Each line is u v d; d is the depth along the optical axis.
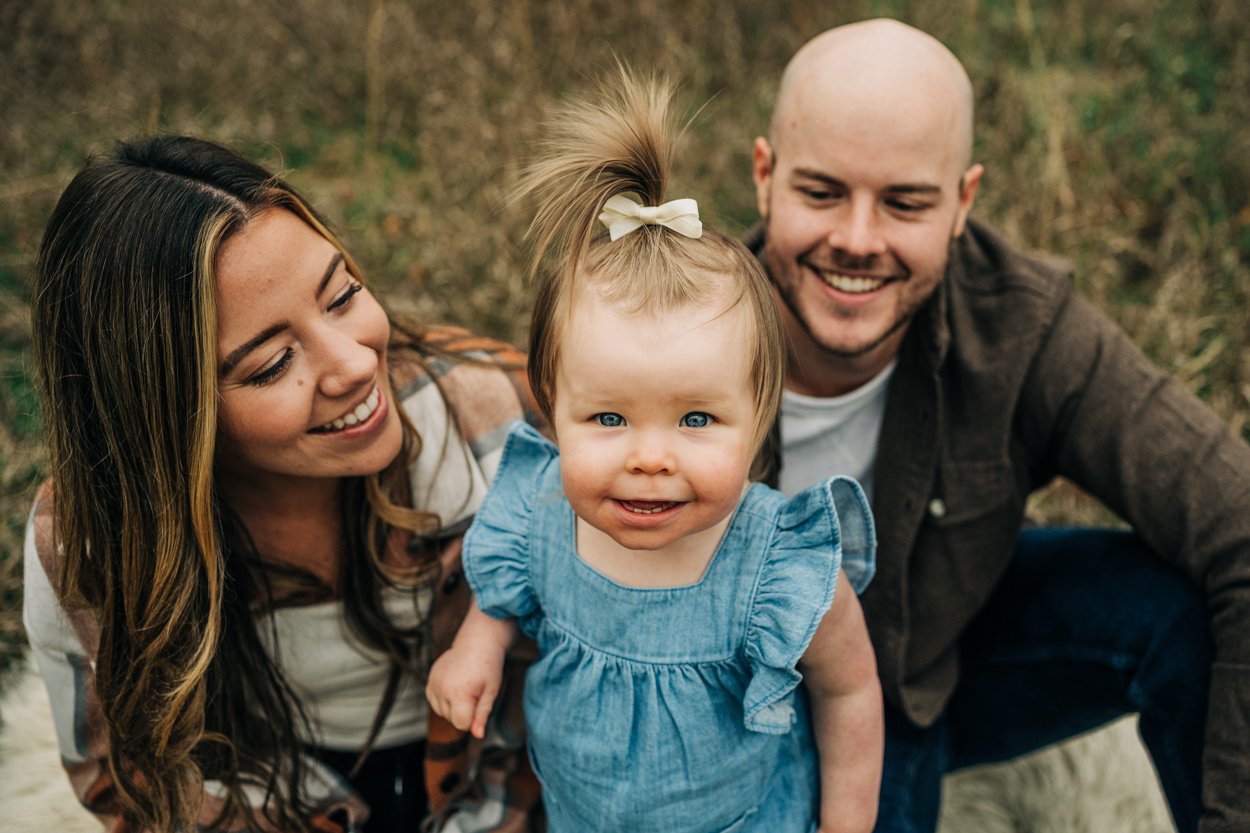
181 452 1.58
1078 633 2.04
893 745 2.16
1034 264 2.07
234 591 1.80
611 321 1.38
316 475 1.67
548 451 1.74
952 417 2.08
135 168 1.54
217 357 1.53
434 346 1.97
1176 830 1.98
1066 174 3.64
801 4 4.55
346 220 3.75
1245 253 3.47
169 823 1.82
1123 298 3.41
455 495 1.87
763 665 1.52
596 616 1.60
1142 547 2.04
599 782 1.63
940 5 4.52
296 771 1.90
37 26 4.54
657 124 1.50
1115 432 1.94
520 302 3.21
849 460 2.23
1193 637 1.89
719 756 1.60
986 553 2.10
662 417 1.38
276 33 4.51
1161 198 3.67
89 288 1.54
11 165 3.87
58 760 2.24
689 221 1.44
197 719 1.75
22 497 2.65
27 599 1.82
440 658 1.79
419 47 4.38
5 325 3.27
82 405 1.63
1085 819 2.23
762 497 1.58
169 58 4.40
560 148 1.55
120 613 1.74
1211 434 1.88
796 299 2.08
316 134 4.31
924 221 1.95
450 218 3.62
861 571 1.61
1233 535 1.80
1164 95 4.11
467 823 1.97
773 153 2.11
